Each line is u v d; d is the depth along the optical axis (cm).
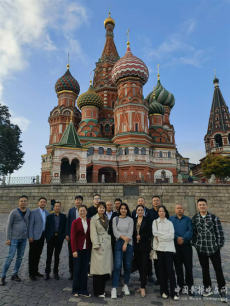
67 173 3503
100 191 2303
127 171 3891
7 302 537
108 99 5362
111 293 585
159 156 4278
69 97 5184
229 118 5962
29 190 2328
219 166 4259
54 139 4834
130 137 4100
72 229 620
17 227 683
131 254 628
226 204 2303
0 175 4081
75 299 565
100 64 5778
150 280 705
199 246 584
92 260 597
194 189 2338
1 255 938
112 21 6359
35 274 729
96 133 4534
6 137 3969
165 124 5806
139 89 4475
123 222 642
